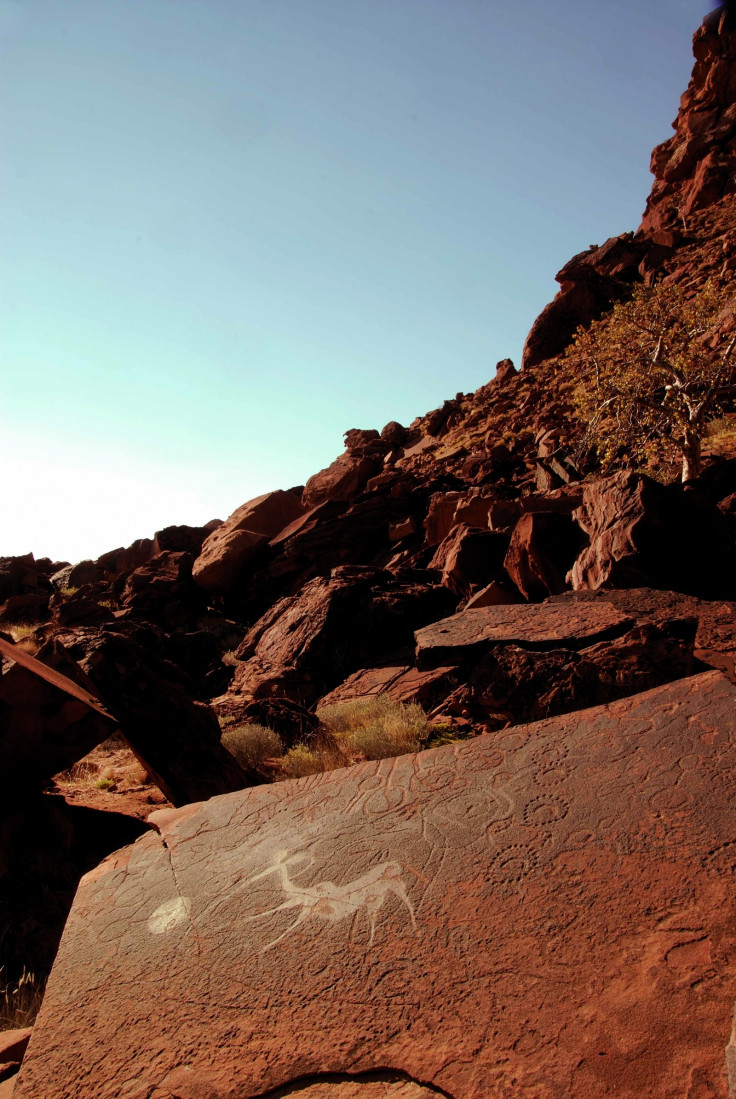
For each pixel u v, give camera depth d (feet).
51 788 25.27
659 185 189.88
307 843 10.40
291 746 31.55
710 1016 6.19
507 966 7.29
